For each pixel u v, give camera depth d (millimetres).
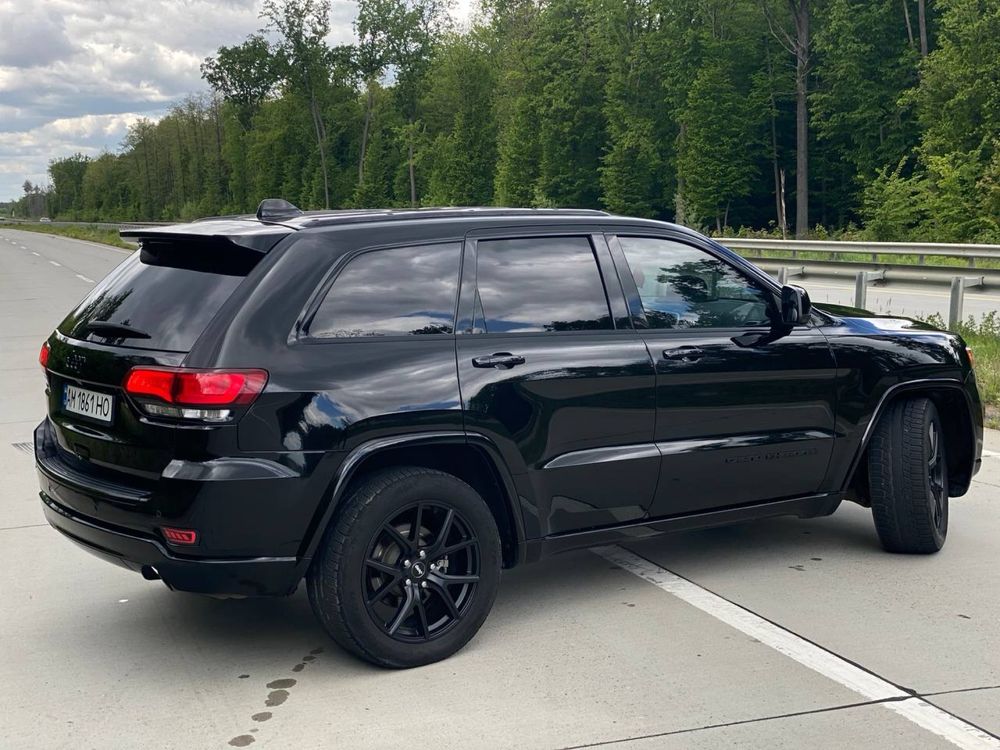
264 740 3082
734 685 3414
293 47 86875
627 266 4227
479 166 73562
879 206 37938
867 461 4836
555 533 4000
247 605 4344
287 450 3350
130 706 3348
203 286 3561
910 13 48656
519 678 3506
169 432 3324
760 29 54750
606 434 4031
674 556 4934
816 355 4562
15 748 3064
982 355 10359
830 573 4609
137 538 3430
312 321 3500
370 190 87562
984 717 3166
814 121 49938
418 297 3729
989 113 38812
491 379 3748
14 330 15516
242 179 113188
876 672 3512
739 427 4383
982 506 5723
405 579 3602
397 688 3447
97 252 47781
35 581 4664
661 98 57125
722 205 56219
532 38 64375
